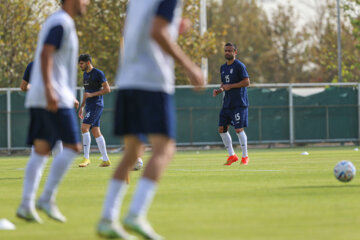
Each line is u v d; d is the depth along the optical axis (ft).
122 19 386.73
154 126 55.16
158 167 54.85
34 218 67.56
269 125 296.92
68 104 66.69
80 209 79.20
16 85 365.20
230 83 166.71
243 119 167.53
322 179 118.11
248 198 88.48
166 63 56.70
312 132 300.20
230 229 62.28
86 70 169.78
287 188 101.71
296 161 183.93
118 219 69.51
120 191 56.49
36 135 67.72
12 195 98.22
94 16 388.78
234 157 169.58
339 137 302.45
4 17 359.87
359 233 59.31
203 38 375.66
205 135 290.15
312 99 299.58
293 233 59.62
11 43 361.51
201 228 63.05
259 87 296.30
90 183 116.88
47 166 180.04
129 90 55.67
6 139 282.77
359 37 453.99
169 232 60.75
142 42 55.47
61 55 66.13
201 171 144.77
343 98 301.63
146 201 54.29
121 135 56.39
